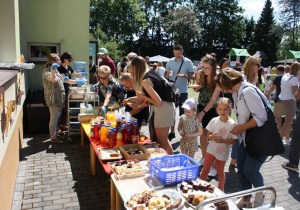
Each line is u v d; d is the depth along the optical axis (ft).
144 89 11.30
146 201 6.36
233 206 6.42
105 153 9.66
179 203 6.38
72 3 22.56
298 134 13.93
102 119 11.73
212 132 10.37
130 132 11.02
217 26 157.58
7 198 9.00
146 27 152.97
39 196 10.93
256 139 8.21
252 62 10.64
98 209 10.14
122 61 32.04
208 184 7.34
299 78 21.63
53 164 14.19
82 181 12.39
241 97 8.29
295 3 131.23
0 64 11.21
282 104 17.88
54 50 22.99
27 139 18.12
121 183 7.58
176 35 133.39
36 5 21.67
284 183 12.77
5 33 12.69
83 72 21.06
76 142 17.84
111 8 130.31
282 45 158.71
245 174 8.96
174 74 18.83
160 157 8.39
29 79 22.26
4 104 8.30
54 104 16.87
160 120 11.48
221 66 15.47
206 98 13.01
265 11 152.97
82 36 23.32
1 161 7.67
